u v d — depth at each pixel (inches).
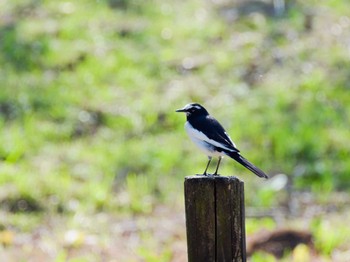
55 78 674.8
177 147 597.6
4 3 793.6
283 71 695.7
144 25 766.5
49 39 725.3
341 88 672.4
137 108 640.4
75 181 547.2
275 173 572.1
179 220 506.3
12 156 563.8
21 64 688.4
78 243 459.8
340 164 581.0
